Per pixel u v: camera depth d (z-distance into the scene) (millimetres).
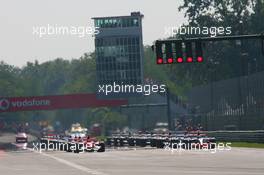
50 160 111625
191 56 95250
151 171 79500
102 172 79812
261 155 104250
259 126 175500
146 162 97812
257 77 175750
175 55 95312
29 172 83312
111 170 82875
